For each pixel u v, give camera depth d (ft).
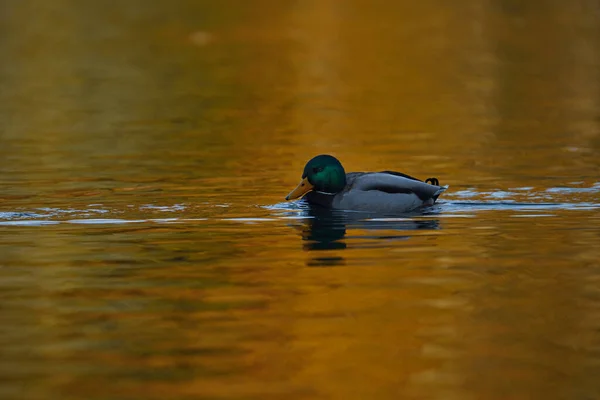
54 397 26.71
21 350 30.09
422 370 28.58
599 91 94.68
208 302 34.42
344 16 162.81
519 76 104.94
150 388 27.30
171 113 85.30
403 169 61.98
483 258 39.75
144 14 164.86
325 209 49.32
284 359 29.25
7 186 56.13
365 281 36.73
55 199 52.31
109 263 39.52
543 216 47.34
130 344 30.53
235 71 109.60
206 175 59.31
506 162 63.26
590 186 55.11
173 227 45.70
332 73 108.27
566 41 130.41
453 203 50.65
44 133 75.72
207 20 157.69
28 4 176.76
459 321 32.45
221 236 43.88
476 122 79.82
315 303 34.22
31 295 35.40
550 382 27.76
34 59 118.93
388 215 48.06
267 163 63.62
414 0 183.73
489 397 26.89
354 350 29.99
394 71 109.60
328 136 74.64
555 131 75.10
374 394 27.07
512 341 30.71
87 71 109.40
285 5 177.47
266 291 35.60
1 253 41.19
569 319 32.55
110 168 61.77
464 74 106.83
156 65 113.50
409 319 32.60
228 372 28.43
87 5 175.52
